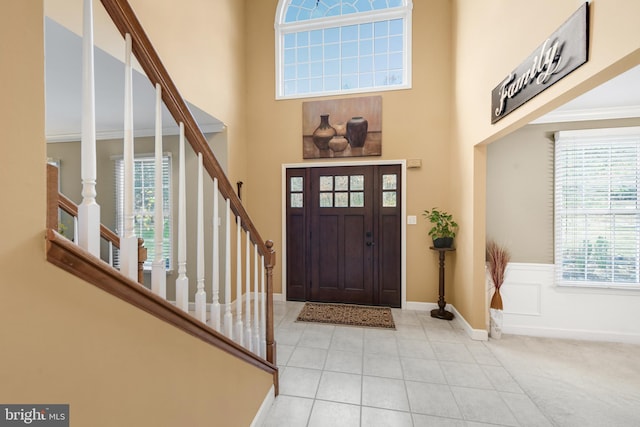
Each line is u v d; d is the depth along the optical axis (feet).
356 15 12.17
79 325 2.15
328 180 12.56
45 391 1.93
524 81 6.06
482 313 9.13
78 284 2.14
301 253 12.84
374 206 12.19
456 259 10.82
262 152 12.89
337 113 12.28
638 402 6.19
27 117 1.83
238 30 12.07
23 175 1.80
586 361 7.82
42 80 1.91
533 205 9.56
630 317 8.90
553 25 5.16
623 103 8.38
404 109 11.80
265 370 5.81
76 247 2.08
